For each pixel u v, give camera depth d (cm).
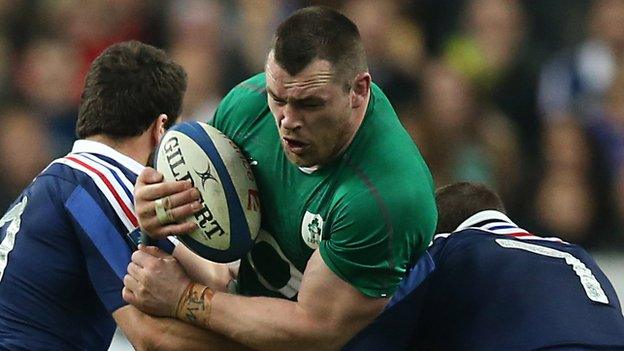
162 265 1959
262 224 2009
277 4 4212
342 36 1828
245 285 2086
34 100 4019
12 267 2031
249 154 2000
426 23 4241
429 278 2058
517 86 4059
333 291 1900
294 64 1800
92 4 4197
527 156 3859
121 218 1997
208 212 1917
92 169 2020
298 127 1831
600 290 2073
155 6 4222
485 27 4166
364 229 1870
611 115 3941
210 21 4075
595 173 3734
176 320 1964
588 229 3641
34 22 4231
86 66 4100
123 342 2775
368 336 2016
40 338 2012
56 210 2016
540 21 4222
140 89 2059
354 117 1881
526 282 2047
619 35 4178
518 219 3700
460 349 2053
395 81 3950
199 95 3856
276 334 1919
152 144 2092
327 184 1917
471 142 3766
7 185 3772
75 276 2023
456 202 2219
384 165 1894
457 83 3866
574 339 1992
